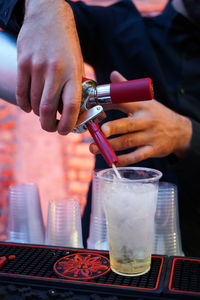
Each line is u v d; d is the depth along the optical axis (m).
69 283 0.55
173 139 0.85
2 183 2.65
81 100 0.63
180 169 0.95
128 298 0.52
